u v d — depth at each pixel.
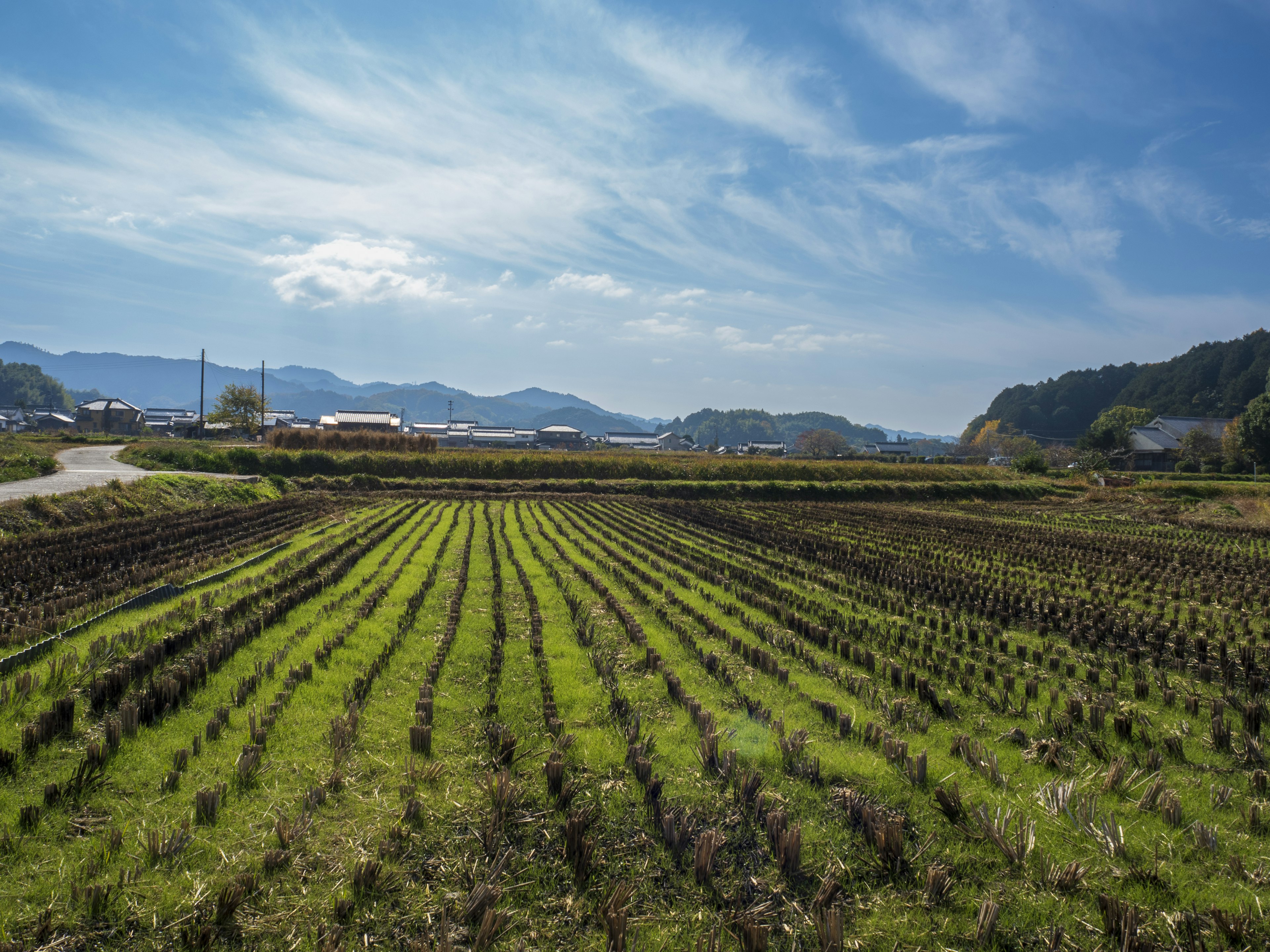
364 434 59.97
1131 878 6.11
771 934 5.42
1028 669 12.09
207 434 92.44
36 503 23.48
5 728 7.97
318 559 19.06
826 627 14.51
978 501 54.97
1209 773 8.19
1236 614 16.69
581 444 148.50
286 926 5.30
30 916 5.17
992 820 6.93
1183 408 131.25
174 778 7.02
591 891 5.84
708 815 6.93
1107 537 32.12
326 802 6.96
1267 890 5.97
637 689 10.31
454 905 5.63
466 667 11.07
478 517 33.34
